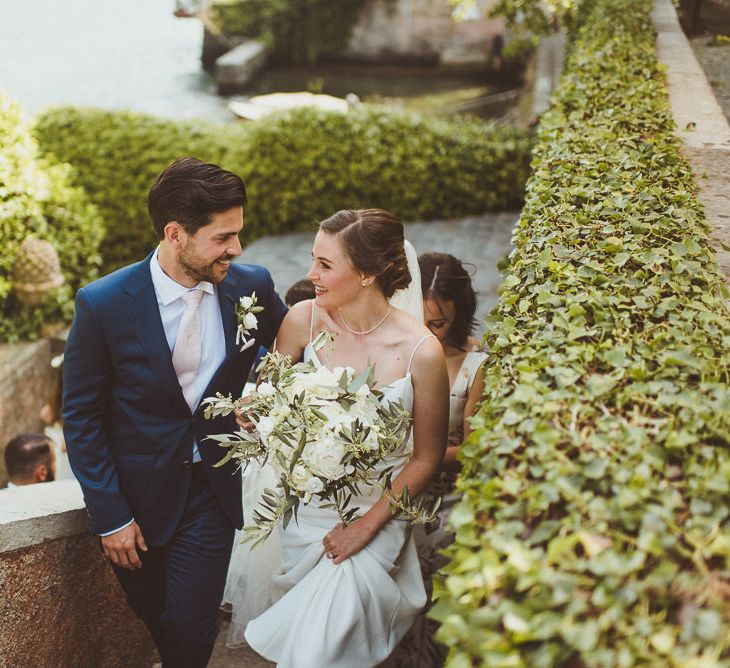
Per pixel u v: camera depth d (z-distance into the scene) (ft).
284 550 9.06
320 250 8.29
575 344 6.41
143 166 31.99
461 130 32.37
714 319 6.97
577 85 16.28
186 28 89.25
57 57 76.38
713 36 30.04
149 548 8.98
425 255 10.40
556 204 10.00
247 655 10.83
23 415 21.86
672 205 9.89
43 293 22.67
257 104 47.42
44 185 23.68
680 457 5.04
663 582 4.18
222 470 8.93
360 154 31.42
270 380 8.20
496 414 5.85
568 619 4.13
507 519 4.79
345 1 78.59
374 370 8.25
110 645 11.05
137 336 8.26
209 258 8.05
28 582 9.13
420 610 9.01
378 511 8.50
